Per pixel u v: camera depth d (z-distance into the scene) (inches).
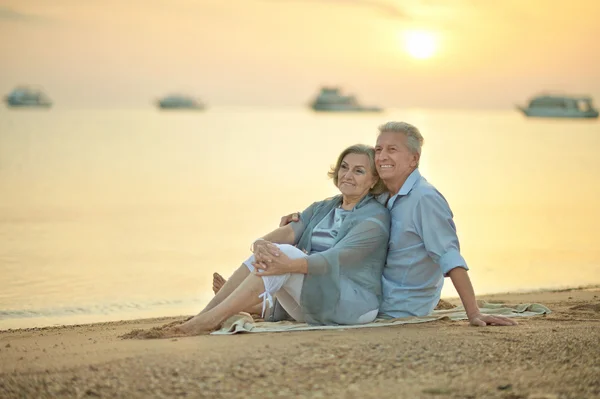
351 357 152.9
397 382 136.3
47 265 389.4
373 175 201.2
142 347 165.6
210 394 131.1
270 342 167.5
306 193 780.0
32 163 1099.9
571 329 183.2
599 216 582.2
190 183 871.7
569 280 351.6
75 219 565.3
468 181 899.4
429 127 2871.6
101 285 343.0
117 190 783.1
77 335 209.0
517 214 598.5
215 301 194.1
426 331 181.0
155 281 355.3
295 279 187.5
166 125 2741.1
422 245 197.8
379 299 200.7
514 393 129.1
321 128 2709.2
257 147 1609.3
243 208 650.8
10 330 233.5
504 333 177.0
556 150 1512.1
